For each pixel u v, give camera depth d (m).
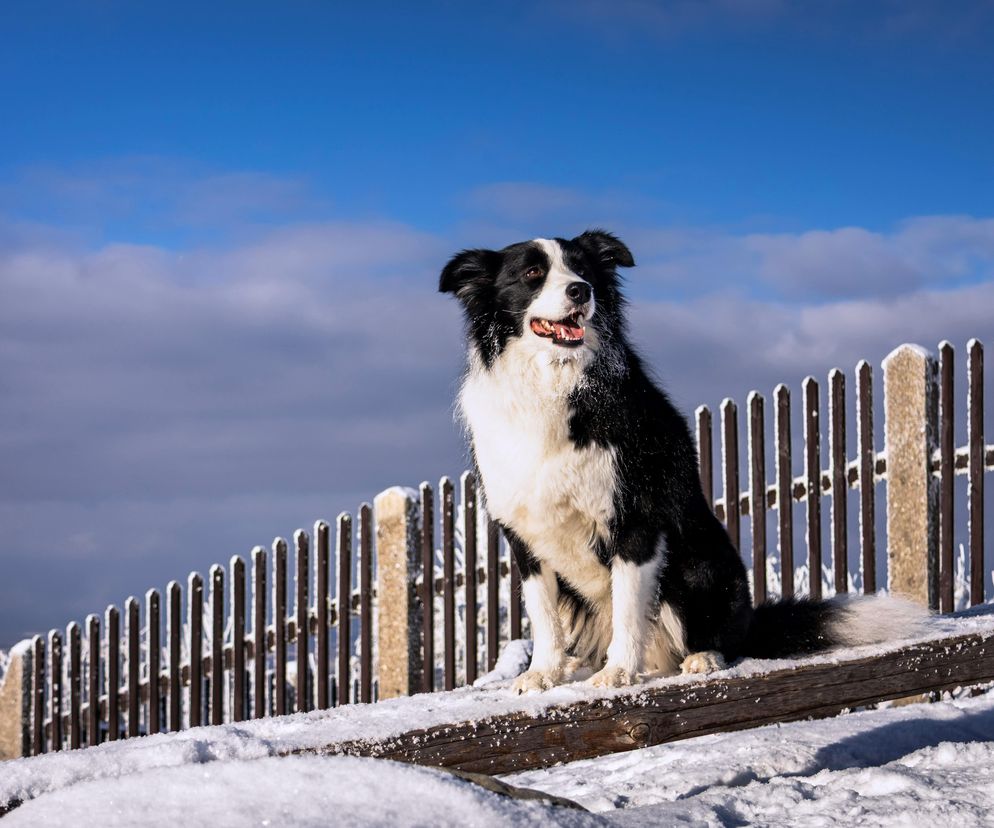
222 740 3.06
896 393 7.11
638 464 4.45
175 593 8.46
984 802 2.22
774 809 2.43
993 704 3.94
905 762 2.83
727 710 3.75
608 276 4.89
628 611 4.41
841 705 3.94
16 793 2.63
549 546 4.59
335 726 3.38
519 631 7.40
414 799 1.94
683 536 4.67
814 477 7.20
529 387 4.45
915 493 7.04
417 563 7.75
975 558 7.09
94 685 8.61
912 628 4.64
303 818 1.87
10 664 8.81
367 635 7.88
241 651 8.23
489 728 3.40
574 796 3.19
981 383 7.11
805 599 4.95
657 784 3.14
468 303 4.86
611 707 3.57
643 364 4.86
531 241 4.75
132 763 2.83
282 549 8.21
